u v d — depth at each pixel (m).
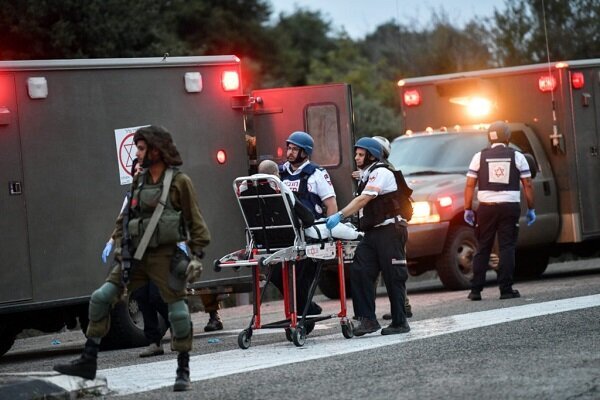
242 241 40.97
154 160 25.77
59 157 37.34
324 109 44.81
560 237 56.94
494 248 53.47
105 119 38.25
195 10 121.00
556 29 98.81
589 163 57.47
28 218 36.72
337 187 44.75
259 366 29.41
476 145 55.50
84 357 25.73
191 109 40.09
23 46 78.38
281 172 35.16
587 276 57.69
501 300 43.97
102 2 80.31
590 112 57.72
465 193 45.72
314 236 33.50
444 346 30.88
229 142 40.91
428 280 66.25
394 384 25.17
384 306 47.03
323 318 34.00
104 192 38.09
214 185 40.53
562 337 31.23
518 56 102.06
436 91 60.44
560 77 56.69
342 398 23.83
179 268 25.58
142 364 32.06
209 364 30.41
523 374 25.55
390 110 121.19
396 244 34.31
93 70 38.06
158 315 36.72
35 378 26.27
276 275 35.12
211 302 41.75
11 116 36.56
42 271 36.94
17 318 38.69
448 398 23.20
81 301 37.62
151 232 25.33
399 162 55.91
